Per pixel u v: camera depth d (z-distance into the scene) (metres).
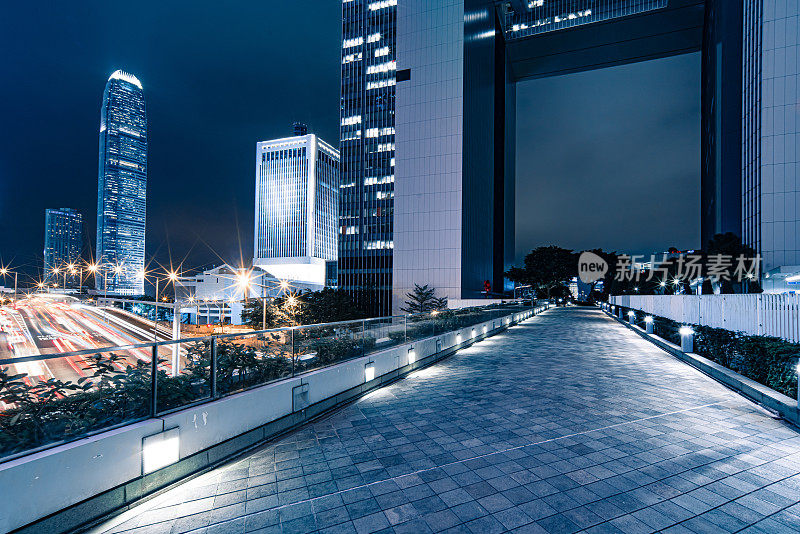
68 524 3.55
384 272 76.00
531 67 113.31
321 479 4.64
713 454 5.28
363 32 79.69
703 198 75.75
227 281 95.19
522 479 4.60
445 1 61.47
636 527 3.65
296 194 176.00
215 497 4.25
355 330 8.67
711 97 62.72
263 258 175.00
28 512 3.28
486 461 5.10
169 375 4.73
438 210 61.47
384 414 7.12
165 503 4.14
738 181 49.44
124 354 4.30
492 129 83.00
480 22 72.44
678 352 13.24
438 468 4.90
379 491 4.34
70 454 3.60
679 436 5.94
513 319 28.03
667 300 20.09
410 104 63.22
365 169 78.81
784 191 41.25
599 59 106.56
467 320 17.06
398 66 64.00
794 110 41.31
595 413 7.12
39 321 53.00
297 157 177.12
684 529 3.62
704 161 73.75
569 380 9.88
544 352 14.73
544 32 92.75
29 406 3.56
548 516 3.84
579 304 91.38
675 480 4.56
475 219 68.75
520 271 78.44
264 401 5.82
